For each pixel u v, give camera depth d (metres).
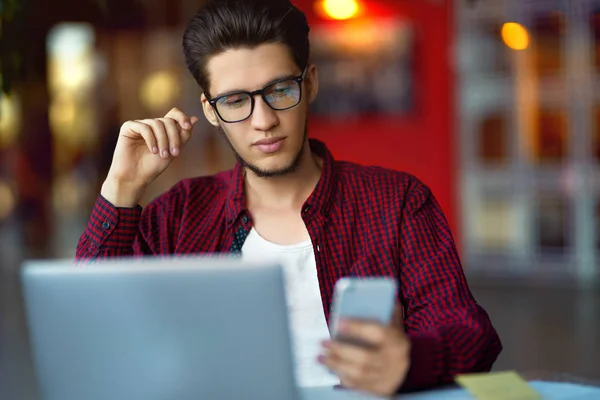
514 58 6.62
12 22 2.42
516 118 6.66
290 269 1.68
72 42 8.59
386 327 1.15
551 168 6.61
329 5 6.76
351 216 1.71
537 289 6.38
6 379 4.01
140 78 8.18
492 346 1.42
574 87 6.50
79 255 1.67
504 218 6.75
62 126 9.05
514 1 6.56
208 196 1.81
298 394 1.08
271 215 1.73
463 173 6.79
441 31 6.71
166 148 1.64
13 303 6.17
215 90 1.58
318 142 1.81
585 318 5.30
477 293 6.27
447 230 1.72
